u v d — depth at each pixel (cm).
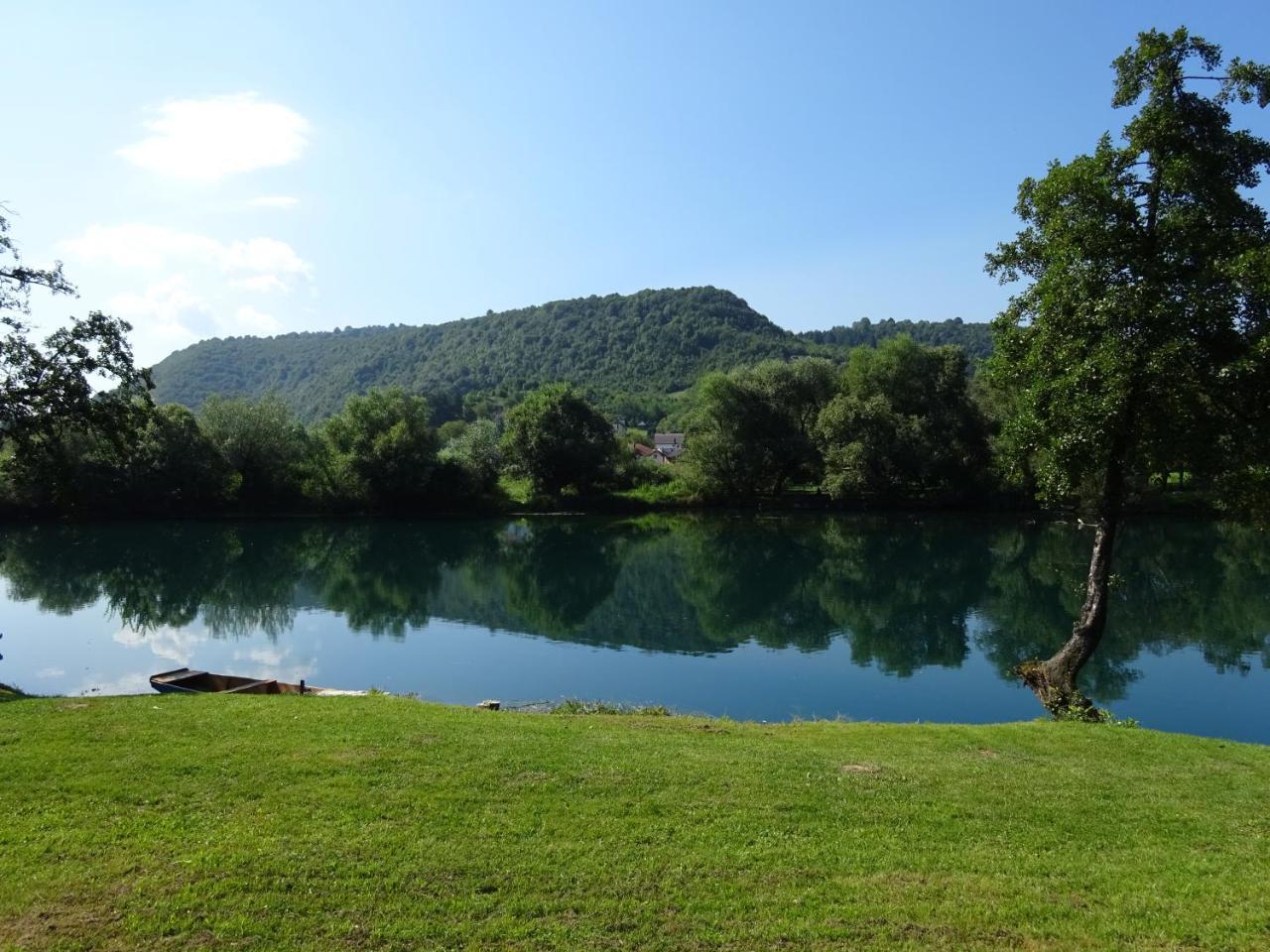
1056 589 3488
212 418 6256
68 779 817
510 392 15238
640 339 18412
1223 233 1222
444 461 6694
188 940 548
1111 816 819
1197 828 793
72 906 583
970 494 6400
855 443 6125
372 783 826
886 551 4578
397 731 1021
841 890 638
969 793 870
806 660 2394
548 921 582
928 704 1967
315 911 585
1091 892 645
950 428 6372
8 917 566
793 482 7794
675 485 7156
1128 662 2288
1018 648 2534
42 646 2572
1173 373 1195
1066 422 1314
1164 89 1288
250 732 998
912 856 704
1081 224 1280
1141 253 1274
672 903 611
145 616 3014
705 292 19950
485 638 2698
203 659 2414
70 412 2039
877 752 1038
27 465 2220
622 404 14850
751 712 1895
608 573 4009
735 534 5438
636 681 2167
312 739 971
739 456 6712
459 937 560
